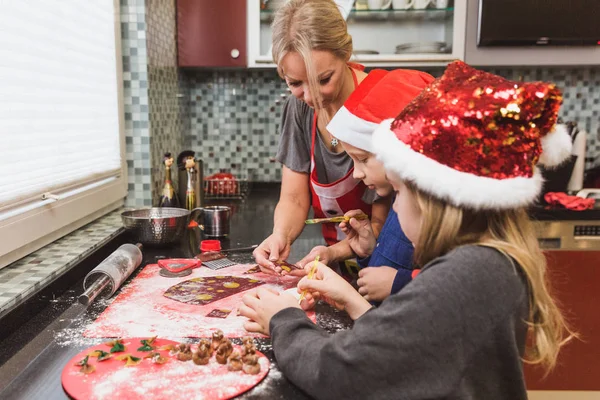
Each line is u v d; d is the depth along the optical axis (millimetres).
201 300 1093
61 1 1379
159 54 2109
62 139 1402
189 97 2814
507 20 2365
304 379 716
